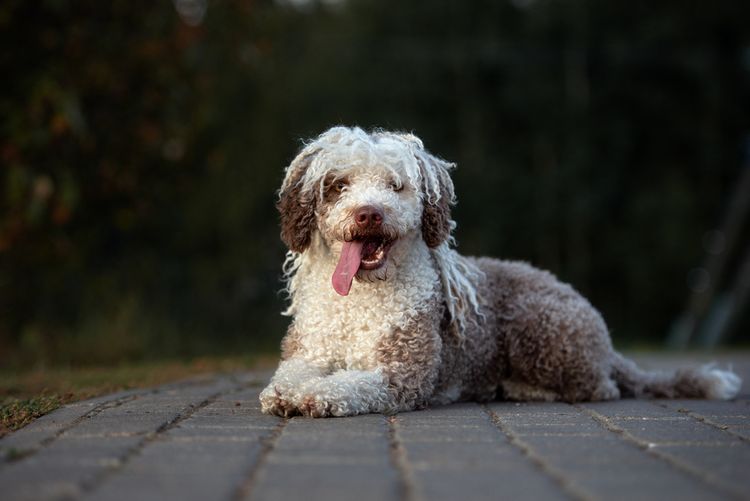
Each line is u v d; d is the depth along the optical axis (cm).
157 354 1085
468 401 549
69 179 1021
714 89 2059
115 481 299
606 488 293
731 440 379
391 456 340
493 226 1872
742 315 2041
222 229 1534
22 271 1264
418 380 474
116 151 1159
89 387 618
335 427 404
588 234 1978
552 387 548
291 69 1683
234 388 612
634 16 2073
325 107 1762
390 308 483
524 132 1995
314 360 491
